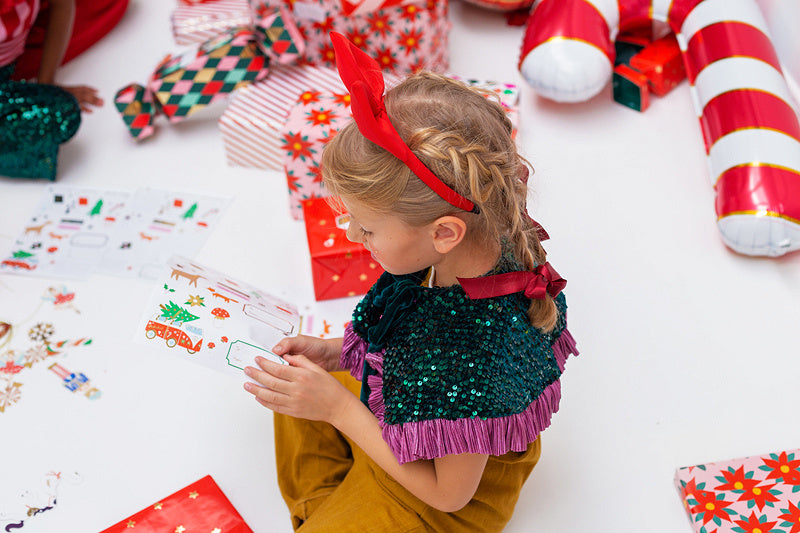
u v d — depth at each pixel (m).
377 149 0.97
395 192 0.97
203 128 2.29
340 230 1.79
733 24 2.01
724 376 1.65
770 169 1.78
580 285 1.83
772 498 1.41
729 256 1.87
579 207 2.00
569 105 2.26
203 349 1.26
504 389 1.04
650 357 1.69
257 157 2.14
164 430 1.62
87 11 2.50
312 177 1.93
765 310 1.76
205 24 2.50
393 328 1.10
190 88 2.18
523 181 1.12
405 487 1.17
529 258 1.09
